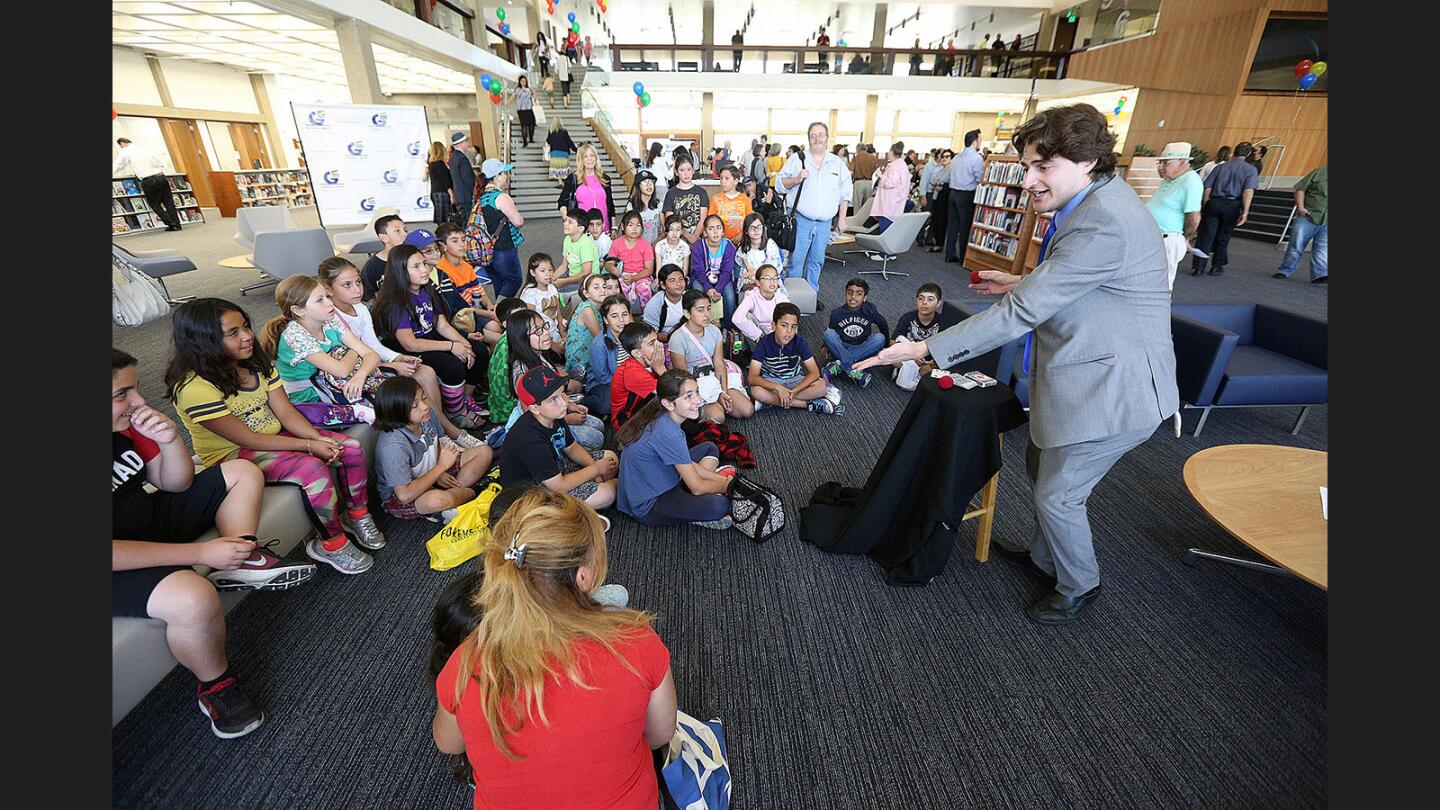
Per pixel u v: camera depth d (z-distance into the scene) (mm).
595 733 849
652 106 18312
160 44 9328
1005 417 1922
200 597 1436
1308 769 1475
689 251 4781
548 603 873
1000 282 2031
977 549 2223
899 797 1421
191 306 1838
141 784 1429
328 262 2691
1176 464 2908
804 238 5145
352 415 2561
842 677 1746
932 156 9266
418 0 9164
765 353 3570
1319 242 6020
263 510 1906
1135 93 12531
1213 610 1990
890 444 2109
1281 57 9914
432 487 2453
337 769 1472
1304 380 2943
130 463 1576
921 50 14859
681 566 2221
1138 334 1535
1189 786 1439
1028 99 15891
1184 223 4246
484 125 12188
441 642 1167
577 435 2930
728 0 15695
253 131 13086
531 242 8297
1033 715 1625
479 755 861
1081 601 1913
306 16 6691
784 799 1414
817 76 15242
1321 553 1632
